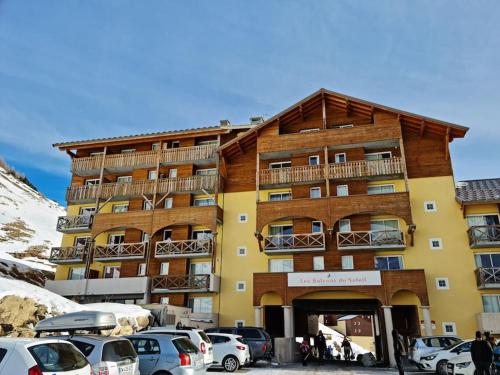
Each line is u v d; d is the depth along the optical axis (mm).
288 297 21938
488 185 24438
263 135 26609
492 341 13547
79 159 30156
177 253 25906
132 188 28266
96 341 8625
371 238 23156
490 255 21938
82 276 28500
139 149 30469
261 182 25688
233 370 15367
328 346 34875
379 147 25500
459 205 23094
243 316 24359
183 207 26547
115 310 19844
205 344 12961
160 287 25250
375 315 27219
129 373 8828
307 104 26781
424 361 15617
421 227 23172
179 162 28359
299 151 25938
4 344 6457
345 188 25219
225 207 27078
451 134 23953
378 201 22781
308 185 25844
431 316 21500
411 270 20766
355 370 17281
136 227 26719
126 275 27141
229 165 28188
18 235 52781
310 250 23828
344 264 23625
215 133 28359
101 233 28484
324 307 24719
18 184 82062
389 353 19625
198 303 25609
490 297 21250
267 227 25703
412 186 24156
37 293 16781
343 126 26812
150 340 10688
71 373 6742
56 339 7098
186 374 10031
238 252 25766
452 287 21750
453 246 22422
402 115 24375
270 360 19562
